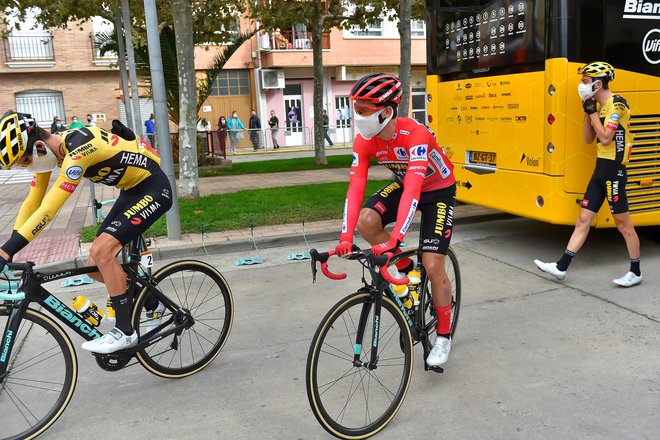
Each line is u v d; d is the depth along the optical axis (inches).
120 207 144.9
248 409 134.5
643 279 215.6
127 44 522.0
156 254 270.8
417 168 122.1
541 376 143.9
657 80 231.3
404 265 143.0
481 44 255.6
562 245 271.7
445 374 147.3
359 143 128.7
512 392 136.7
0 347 123.1
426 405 132.6
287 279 236.1
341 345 141.8
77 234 312.5
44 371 153.1
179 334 152.9
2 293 124.0
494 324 178.9
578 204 227.3
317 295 214.8
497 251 265.9
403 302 136.6
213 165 687.7
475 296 205.3
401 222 118.3
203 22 666.2
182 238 293.0
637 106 229.6
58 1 577.3
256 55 1113.4
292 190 434.9
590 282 215.3
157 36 281.3
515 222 325.4
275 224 322.3
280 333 179.9
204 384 148.3
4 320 124.3
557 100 220.4
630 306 188.7
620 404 129.0
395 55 1175.0
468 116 271.1
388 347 160.9
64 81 1024.2
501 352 158.7
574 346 160.6
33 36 987.3
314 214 337.4
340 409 130.6
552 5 217.5
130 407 137.8
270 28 665.6
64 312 132.6
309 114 1170.0
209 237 294.5
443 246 133.6
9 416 133.1
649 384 137.6
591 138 210.8
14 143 117.3
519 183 244.1
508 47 239.9
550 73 221.1
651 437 115.8
